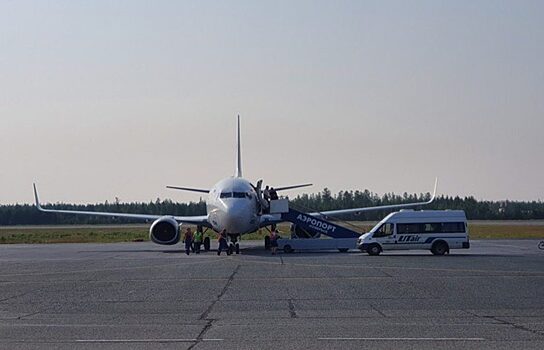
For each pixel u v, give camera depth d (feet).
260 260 156.87
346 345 55.72
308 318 72.79
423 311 77.41
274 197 196.34
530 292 94.53
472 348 53.83
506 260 149.89
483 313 75.36
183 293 97.25
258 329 65.21
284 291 97.91
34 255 187.21
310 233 194.80
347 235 190.29
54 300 91.04
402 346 55.01
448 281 108.68
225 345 56.39
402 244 168.76
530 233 308.81
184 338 60.23
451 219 168.86
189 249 186.09
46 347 56.18
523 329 63.62
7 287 107.34
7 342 58.75
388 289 98.84
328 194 588.91
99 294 97.25
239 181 186.91
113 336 61.72
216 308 81.92
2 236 347.15
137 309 81.82
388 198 577.84
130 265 147.74
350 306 82.12
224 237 178.70
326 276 118.21
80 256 180.65
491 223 478.18
